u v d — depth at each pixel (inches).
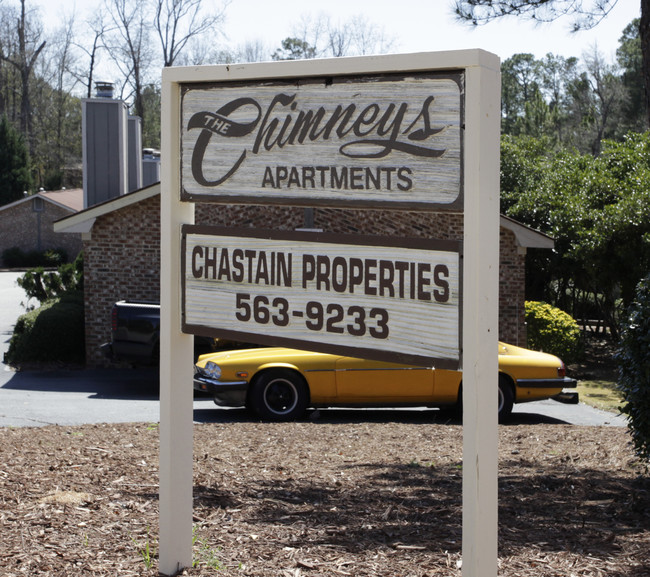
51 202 1946.4
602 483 263.4
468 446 134.5
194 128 166.2
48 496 223.0
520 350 471.5
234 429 373.7
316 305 152.0
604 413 511.2
